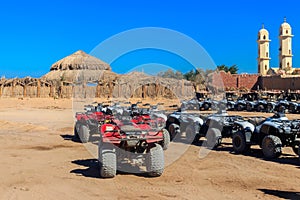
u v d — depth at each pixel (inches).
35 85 2135.8
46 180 308.0
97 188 283.1
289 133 375.9
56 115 1007.6
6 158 405.7
